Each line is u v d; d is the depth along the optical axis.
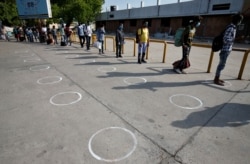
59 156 2.33
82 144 2.55
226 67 7.35
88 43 11.65
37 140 2.65
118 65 7.27
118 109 3.57
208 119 3.21
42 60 8.55
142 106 3.70
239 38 5.58
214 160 2.25
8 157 2.33
